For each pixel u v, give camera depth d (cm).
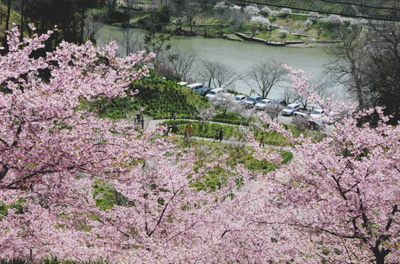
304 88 835
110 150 718
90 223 851
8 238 729
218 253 833
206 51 7025
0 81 659
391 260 805
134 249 766
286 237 875
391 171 747
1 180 680
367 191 739
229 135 3275
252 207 896
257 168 2319
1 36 3067
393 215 738
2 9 3506
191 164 929
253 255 871
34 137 678
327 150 758
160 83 3962
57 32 2958
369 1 3048
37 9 2959
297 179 776
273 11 9438
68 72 708
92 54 741
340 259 795
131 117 2989
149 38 5766
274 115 4069
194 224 838
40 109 646
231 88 5897
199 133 3250
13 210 809
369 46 3175
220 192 1026
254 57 6862
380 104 2534
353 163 723
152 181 797
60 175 732
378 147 745
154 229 832
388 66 2597
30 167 698
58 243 732
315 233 772
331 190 752
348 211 729
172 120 3503
